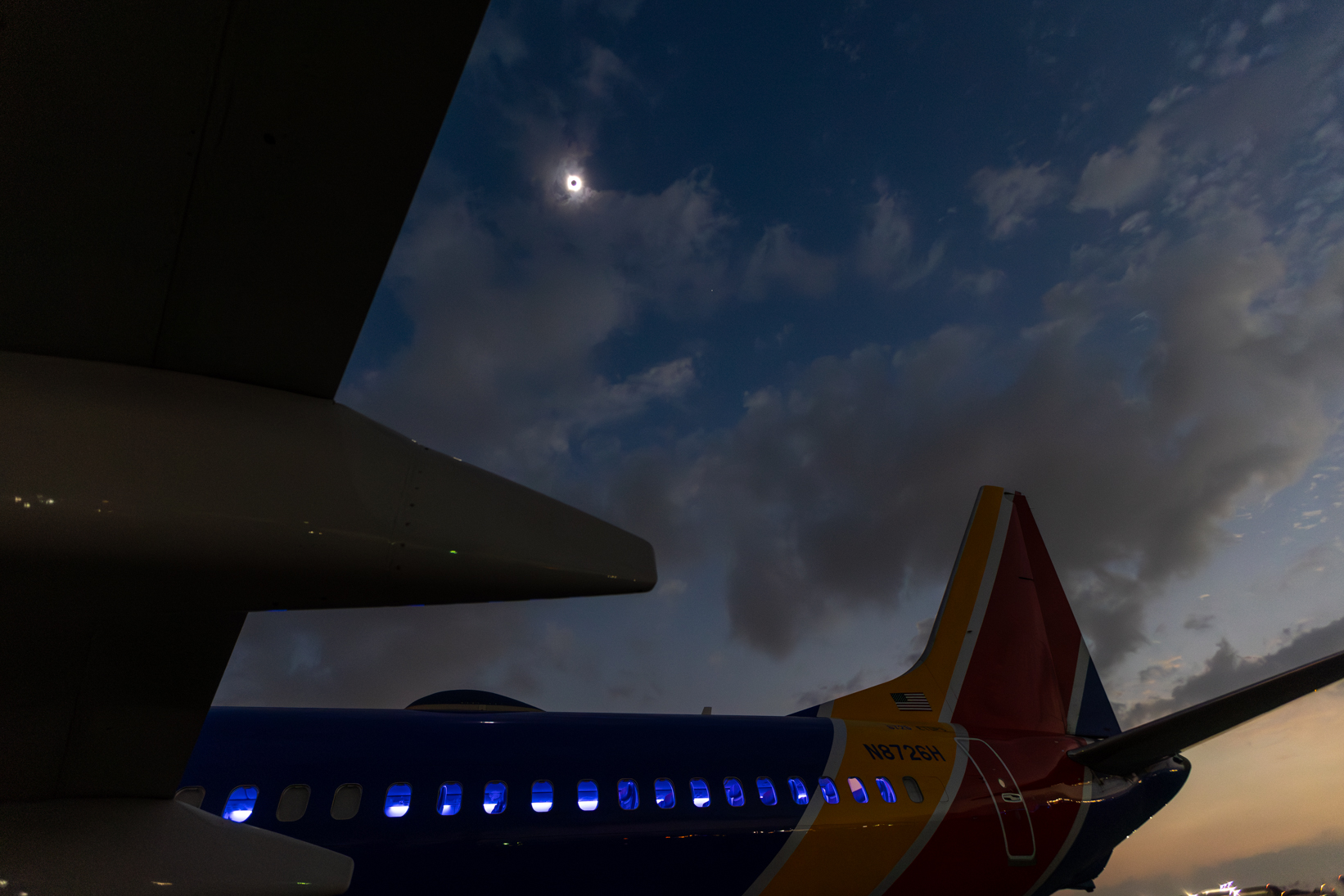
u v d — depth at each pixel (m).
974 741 10.15
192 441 2.37
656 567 2.86
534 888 6.67
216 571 2.36
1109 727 12.02
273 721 7.24
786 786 8.38
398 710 8.10
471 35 1.82
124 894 3.43
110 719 3.44
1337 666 8.42
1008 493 13.67
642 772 7.88
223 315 2.36
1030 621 12.61
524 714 8.42
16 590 2.37
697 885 7.34
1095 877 9.80
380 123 1.94
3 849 3.43
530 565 2.64
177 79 1.84
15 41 1.74
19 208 2.02
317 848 4.16
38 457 2.19
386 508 2.53
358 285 2.30
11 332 2.34
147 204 2.05
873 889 8.15
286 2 1.75
